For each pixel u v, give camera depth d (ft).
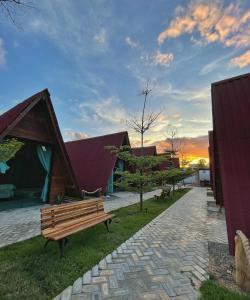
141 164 31.42
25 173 51.52
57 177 37.50
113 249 15.23
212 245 16.84
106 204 37.52
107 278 11.16
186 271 12.16
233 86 19.38
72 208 16.70
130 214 28.30
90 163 54.54
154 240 17.54
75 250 14.47
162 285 10.63
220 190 30.71
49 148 36.37
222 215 28.76
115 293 9.82
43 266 11.97
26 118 31.04
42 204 34.22
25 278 10.64
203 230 21.08
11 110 33.73
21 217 25.00
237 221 13.58
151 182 36.35
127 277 11.32
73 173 36.27
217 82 20.84
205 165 109.50
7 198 38.11
